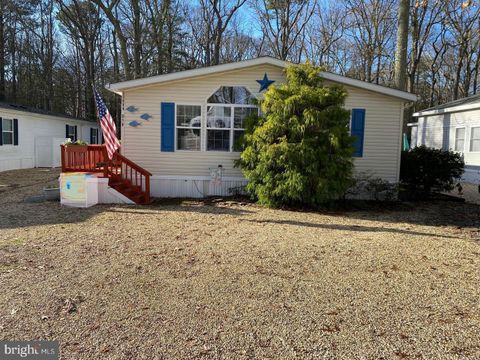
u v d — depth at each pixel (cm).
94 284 398
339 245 571
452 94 3073
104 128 873
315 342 290
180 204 941
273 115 866
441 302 366
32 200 941
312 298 372
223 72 1027
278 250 537
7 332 297
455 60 2898
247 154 898
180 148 1052
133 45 2473
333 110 848
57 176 1499
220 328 309
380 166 1062
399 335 302
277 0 2566
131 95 1029
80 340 287
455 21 2450
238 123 1046
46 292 374
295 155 823
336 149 838
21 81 3134
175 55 2830
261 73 1031
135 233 629
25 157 1792
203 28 2975
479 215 859
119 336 294
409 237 634
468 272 455
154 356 268
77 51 3219
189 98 1036
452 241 610
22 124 1761
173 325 313
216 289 390
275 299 367
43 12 3089
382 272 451
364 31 2728
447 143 1667
